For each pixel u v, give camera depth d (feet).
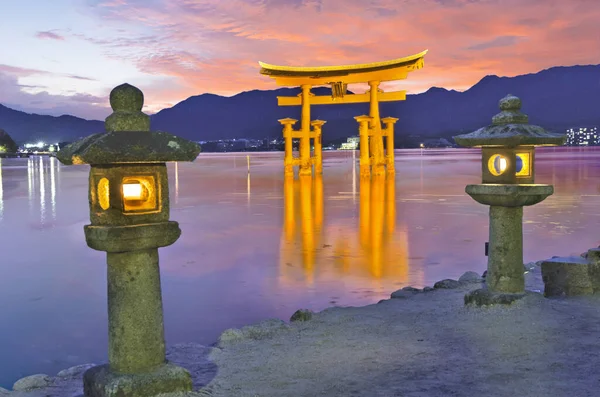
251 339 21.30
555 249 52.54
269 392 15.65
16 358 26.61
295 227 70.59
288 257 50.70
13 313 34.37
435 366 17.39
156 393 15.02
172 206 98.89
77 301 37.35
